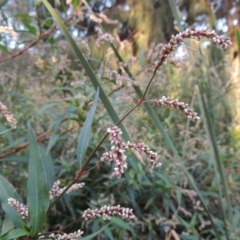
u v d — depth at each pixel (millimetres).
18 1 593
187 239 481
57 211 473
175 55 482
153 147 565
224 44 164
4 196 200
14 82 590
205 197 580
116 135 159
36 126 534
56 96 579
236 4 1895
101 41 416
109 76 419
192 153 613
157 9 1620
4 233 187
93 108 211
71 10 549
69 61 547
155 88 729
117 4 1660
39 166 193
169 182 523
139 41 1480
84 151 203
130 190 508
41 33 509
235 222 494
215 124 745
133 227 508
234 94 839
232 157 631
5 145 481
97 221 440
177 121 716
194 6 1689
